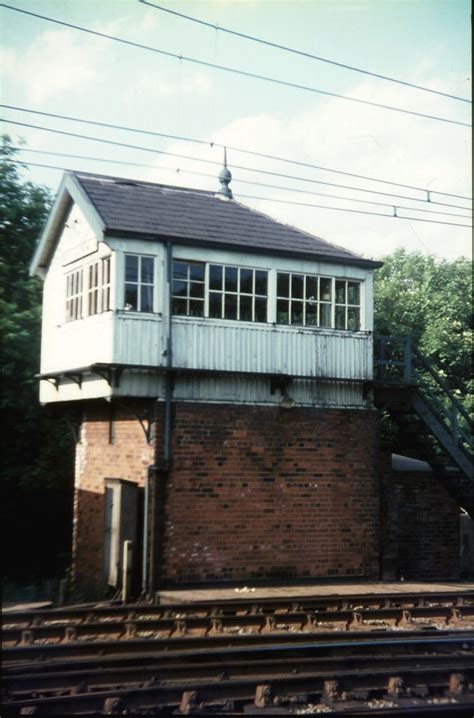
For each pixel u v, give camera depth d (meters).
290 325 15.75
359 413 16.38
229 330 15.16
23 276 22.06
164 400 14.57
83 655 9.81
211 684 8.39
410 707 8.24
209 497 14.77
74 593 15.12
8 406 20.67
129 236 14.41
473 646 10.59
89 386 15.20
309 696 8.56
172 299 14.79
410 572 17.78
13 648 9.61
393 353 33.00
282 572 15.23
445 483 17.94
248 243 15.45
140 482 14.84
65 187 16.00
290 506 15.46
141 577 14.63
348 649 10.12
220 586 14.67
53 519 22.66
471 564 19.92
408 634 10.99
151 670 8.87
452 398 17.19
